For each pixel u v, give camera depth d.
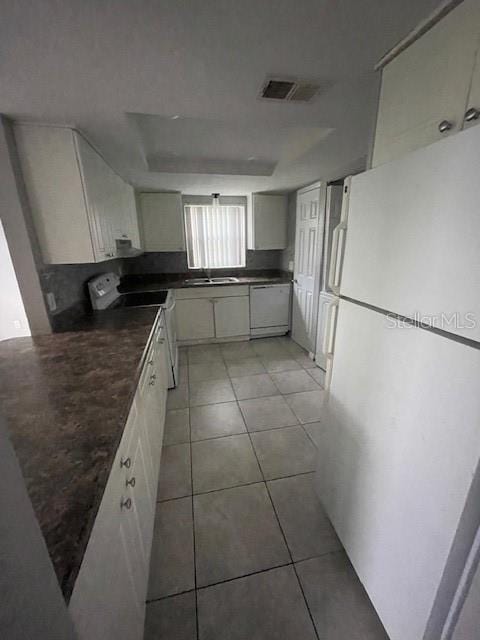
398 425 0.85
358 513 1.08
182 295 3.61
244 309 3.82
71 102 1.23
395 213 0.82
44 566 0.34
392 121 1.05
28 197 1.51
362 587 1.15
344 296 1.11
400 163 0.79
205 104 1.29
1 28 0.79
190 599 1.11
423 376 0.75
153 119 1.62
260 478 1.68
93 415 0.89
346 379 1.12
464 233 0.61
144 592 1.03
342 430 1.17
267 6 0.76
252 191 3.54
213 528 1.39
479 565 0.64
